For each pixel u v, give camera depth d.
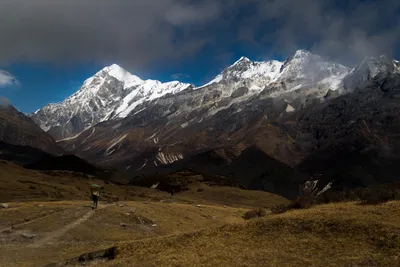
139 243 39.34
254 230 37.25
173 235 40.88
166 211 74.50
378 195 42.25
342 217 35.22
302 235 34.19
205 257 32.44
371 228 31.97
